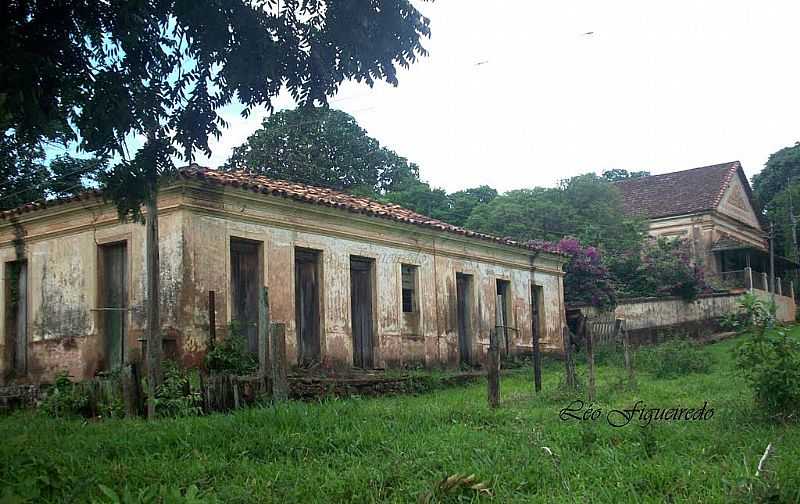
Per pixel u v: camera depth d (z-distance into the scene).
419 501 5.84
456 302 21.41
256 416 8.97
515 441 7.91
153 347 11.95
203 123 9.60
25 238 17.11
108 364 15.55
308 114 9.99
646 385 14.15
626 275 31.27
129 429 9.12
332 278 17.44
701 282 32.03
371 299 18.64
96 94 8.83
